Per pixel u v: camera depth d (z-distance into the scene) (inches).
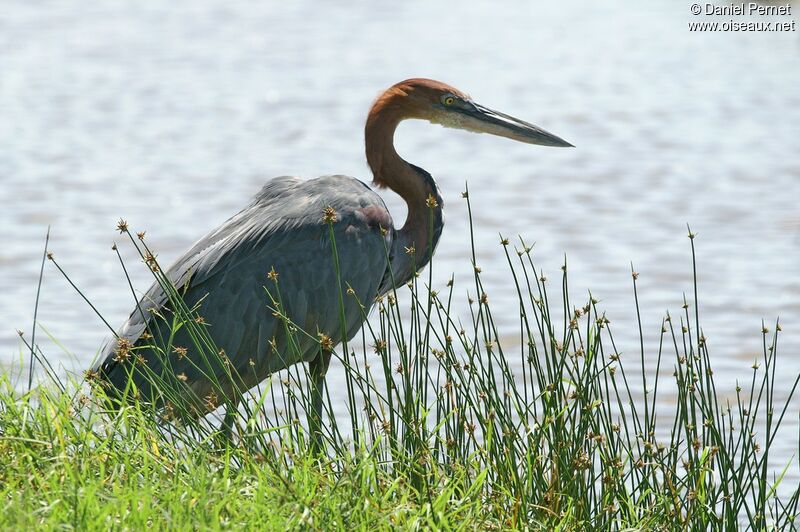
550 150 1069.1
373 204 378.0
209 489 251.4
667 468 296.0
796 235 752.3
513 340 553.6
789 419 456.4
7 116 1211.2
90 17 2089.1
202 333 329.1
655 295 630.5
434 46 1771.7
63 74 1498.5
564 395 297.3
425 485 270.8
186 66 1587.1
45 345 534.9
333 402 458.6
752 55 1657.2
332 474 272.4
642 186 910.4
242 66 1587.1
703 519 286.8
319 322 364.2
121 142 1086.4
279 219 366.0
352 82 1461.6
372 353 521.0
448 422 295.9
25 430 270.7
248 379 360.8
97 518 231.9
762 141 1087.0
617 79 1475.1
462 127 420.2
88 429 270.7
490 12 2183.8
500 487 281.6
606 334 563.8
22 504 239.1
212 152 1048.8
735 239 745.6
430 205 342.6
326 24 2020.2
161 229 768.9
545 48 1753.2
